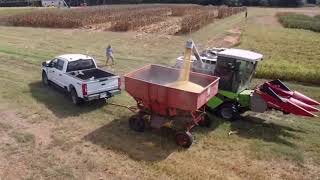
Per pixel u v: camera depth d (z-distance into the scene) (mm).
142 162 12227
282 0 99000
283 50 31594
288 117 16281
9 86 20047
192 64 17359
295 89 20312
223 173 11609
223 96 15742
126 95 18859
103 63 26016
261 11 80938
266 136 14289
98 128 14859
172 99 13281
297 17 63031
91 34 40344
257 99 15047
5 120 15531
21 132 14398
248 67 15508
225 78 15547
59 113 16344
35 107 16969
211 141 13750
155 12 64125
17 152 12891
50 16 51781
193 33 40906
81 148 13180
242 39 37062
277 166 12117
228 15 64562
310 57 28781
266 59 27391
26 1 89375
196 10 70188
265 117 16266
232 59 15109
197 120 13984
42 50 30578
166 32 41531
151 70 16141
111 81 17141
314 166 12180
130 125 14734
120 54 29328
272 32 43812
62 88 18594
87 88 16375
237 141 13805
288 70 22719
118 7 81625
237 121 15742
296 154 12828
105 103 17641
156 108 14070
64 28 45656
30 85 20359
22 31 42719
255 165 12125
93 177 11406
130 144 13516
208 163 12203
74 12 61250
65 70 17984
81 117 15945
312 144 13656
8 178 11336
